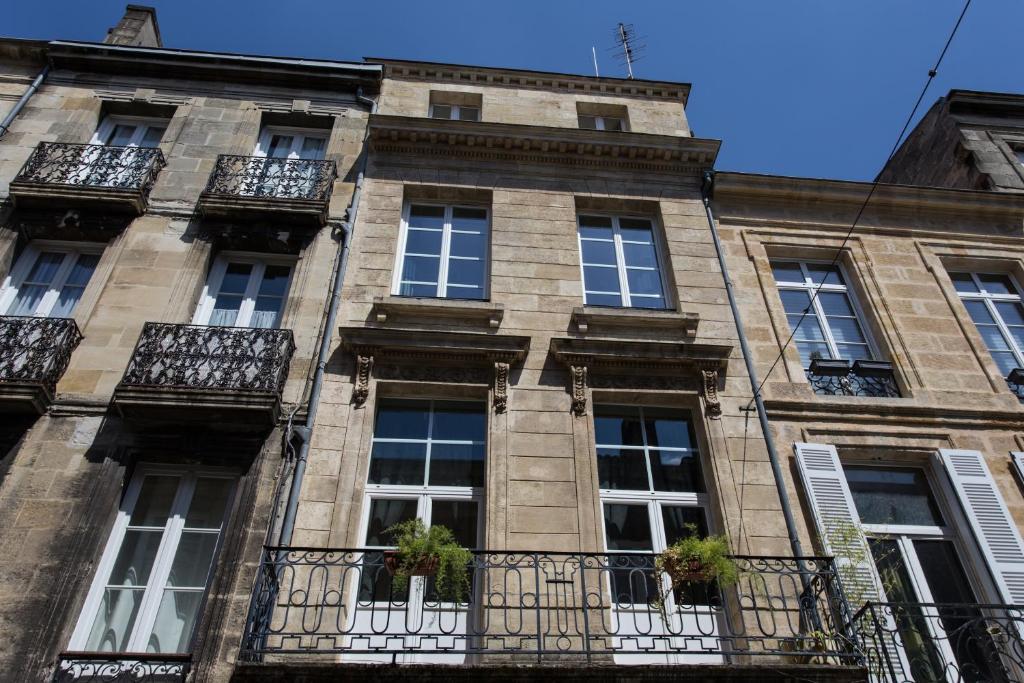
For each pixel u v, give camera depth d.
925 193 11.51
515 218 10.66
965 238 11.29
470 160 11.43
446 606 7.18
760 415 8.66
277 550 6.50
